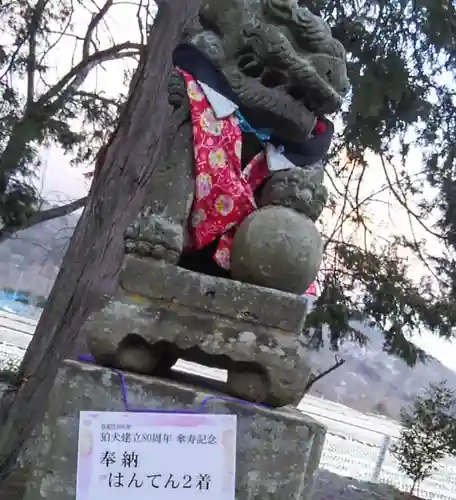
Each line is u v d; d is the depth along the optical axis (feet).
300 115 7.14
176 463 6.18
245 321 6.57
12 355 40.47
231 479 6.20
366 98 22.21
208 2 7.36
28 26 29.71
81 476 6.09
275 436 6.34
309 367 6.57
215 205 7.02
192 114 7.02
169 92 7.44
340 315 24.61
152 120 15.69
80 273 15.21
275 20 7.14
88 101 29.45
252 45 7.04
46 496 6.12
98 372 6.32
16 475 14.16
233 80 7.08
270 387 6.48
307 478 6.49
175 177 6.96
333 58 7.18
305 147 7.41
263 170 7.39
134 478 6.12
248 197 7.07
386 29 23.35
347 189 25.64
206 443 6.23
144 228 6.67
